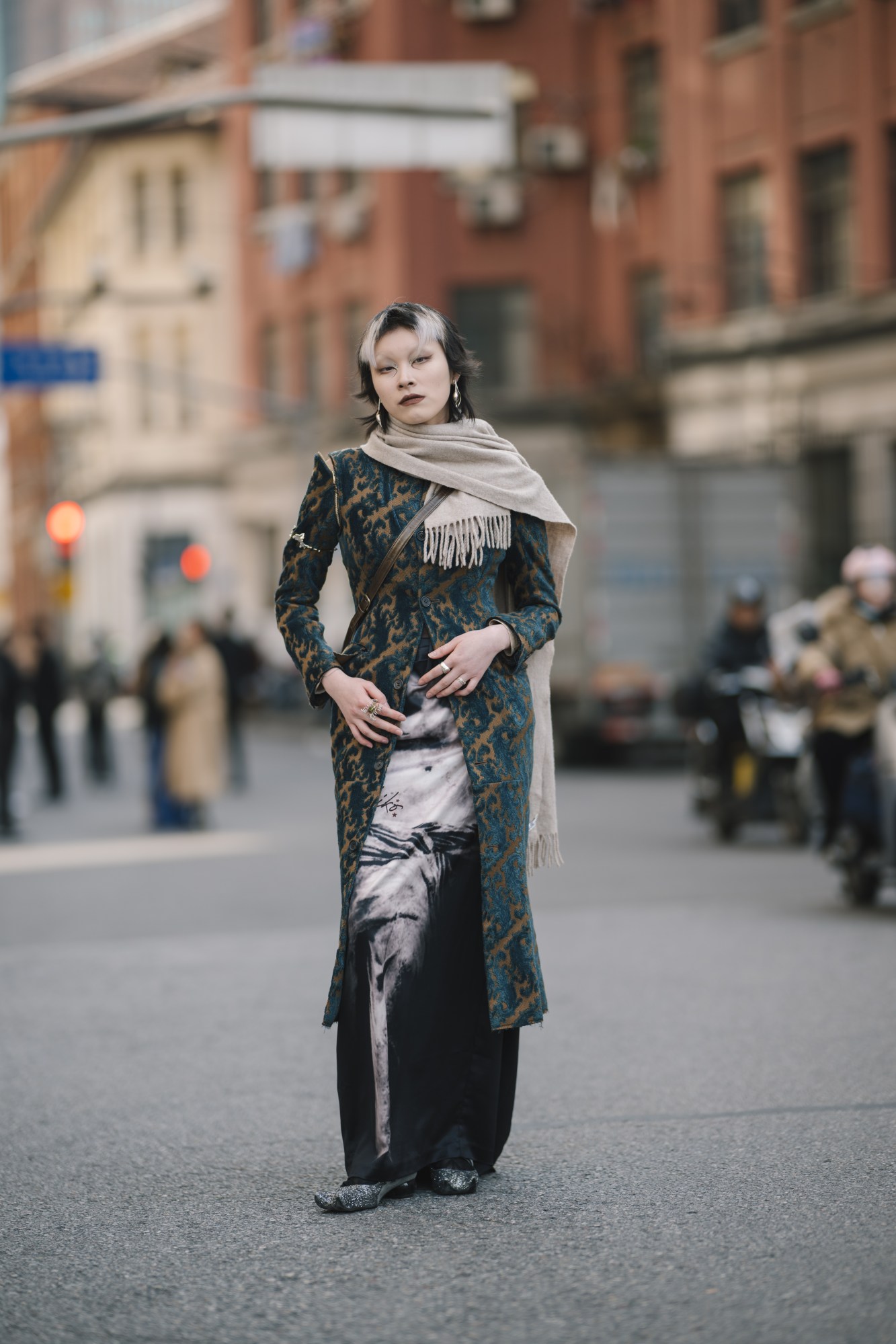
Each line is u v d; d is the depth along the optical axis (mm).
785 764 16891
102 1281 4797
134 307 62594
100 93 65188
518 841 5430
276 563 54031
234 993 9508
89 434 68375
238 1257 4961
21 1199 5664
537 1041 7914
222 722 26094
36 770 33031
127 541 63031
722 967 9766
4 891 14961
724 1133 6191
